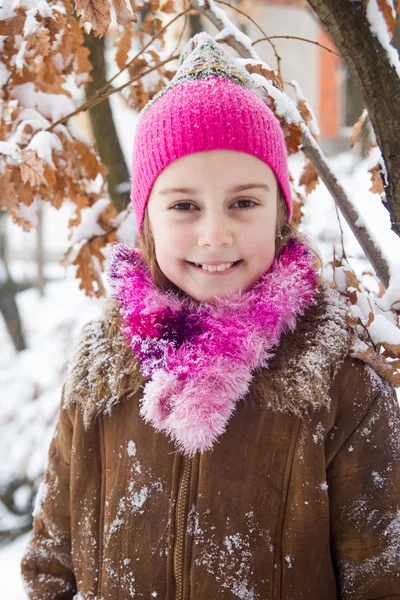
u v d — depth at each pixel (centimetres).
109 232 177
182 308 116
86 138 174
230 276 109
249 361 108
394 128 102
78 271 178
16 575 327
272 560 107
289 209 121
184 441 106
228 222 105
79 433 123
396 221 111
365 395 107
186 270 111
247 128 106
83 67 170
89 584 119
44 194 168
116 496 116
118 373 118
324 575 108
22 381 385
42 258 692
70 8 161
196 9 150
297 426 107
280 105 130
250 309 109
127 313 116
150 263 121
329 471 109
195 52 117
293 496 107
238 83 112
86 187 188
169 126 108
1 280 498
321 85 922
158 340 112
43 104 167
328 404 106
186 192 106
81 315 455
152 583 111
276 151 111
